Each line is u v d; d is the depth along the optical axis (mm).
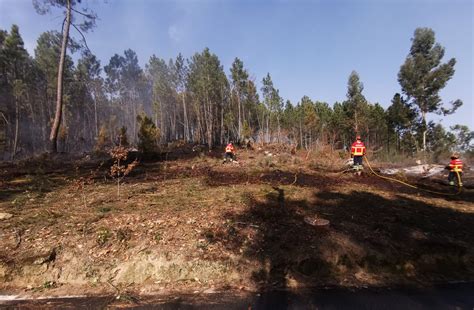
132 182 8953
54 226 5176
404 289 4168
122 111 49531
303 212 6207
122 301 3832
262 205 6520
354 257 4723
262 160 15820
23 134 39000
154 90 44438
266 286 4180
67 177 9430
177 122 56062
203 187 8312
